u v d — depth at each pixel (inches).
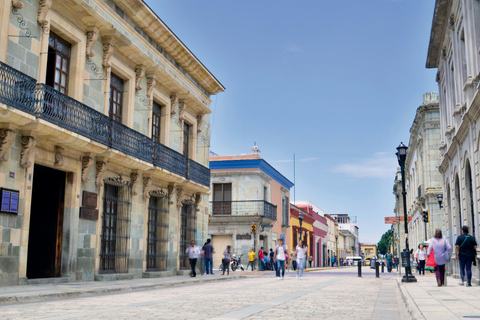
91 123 567.8
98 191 624.1
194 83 938.7
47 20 528.4
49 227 573.9
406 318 300.7
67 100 526.9
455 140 741.3
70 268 564.4
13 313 297.4
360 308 356.5
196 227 955.3
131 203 702.5
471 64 606.5
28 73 502.3
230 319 277.3
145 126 756.0
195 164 901.8
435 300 368.2
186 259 916.0
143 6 698.8
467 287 529.0
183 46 838.5
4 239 465.1
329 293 506.0
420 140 1435.8
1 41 465.1
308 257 1931.6
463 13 634.8
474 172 613.0
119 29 669.9
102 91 641.0
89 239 602.9
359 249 5260.8
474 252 549.0
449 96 840.3
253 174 1444.4
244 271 1261.1
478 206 593.3
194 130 964.6
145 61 724.7
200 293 492.4
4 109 431.5
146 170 724.7
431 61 985.5
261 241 1456.7
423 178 1411.2
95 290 459.8
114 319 271.0
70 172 579.5
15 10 487.5
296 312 321.7
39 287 463.5
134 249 711.1
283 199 1742.1
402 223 2351.1
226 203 1449.3
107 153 609.9
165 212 819.4
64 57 579.5
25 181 494.9
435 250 557.3
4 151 466.6
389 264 1332.4
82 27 598.9
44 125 479.2
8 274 467.2
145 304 364.5
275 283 707.4
